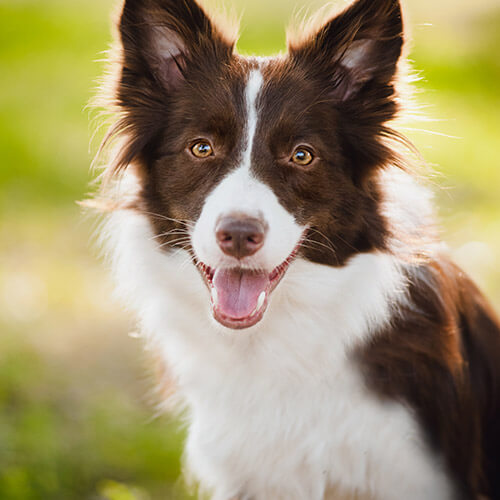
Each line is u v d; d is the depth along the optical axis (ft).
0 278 32.94
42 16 76.95
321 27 15.35
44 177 43.83
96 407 23.27
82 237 37.86
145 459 21.54
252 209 13.37
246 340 14.89
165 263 15.26
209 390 15.51
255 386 15.10
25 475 19.76
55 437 21.31
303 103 14.65
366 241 14.96
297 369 14.83
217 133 14.52
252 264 13.51
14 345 26.09
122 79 15.52
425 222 15.57
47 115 52.31
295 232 14.19
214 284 14.17
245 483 16.02
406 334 14.88
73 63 63.87
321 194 14.58
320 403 14.88
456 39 68.23
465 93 57.88
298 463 15.20
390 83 15.01
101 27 74.74
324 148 14.65
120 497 19.33
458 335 15.51
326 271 14.78
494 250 33.88
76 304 30.86
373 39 14.94
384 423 14.66
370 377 14.73
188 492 20.15
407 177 15.74
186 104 14.99
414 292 15.17
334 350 14.75
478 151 46.55
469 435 15.61
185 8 15.43
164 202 15.15
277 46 60.29
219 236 13.26
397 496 15.10
